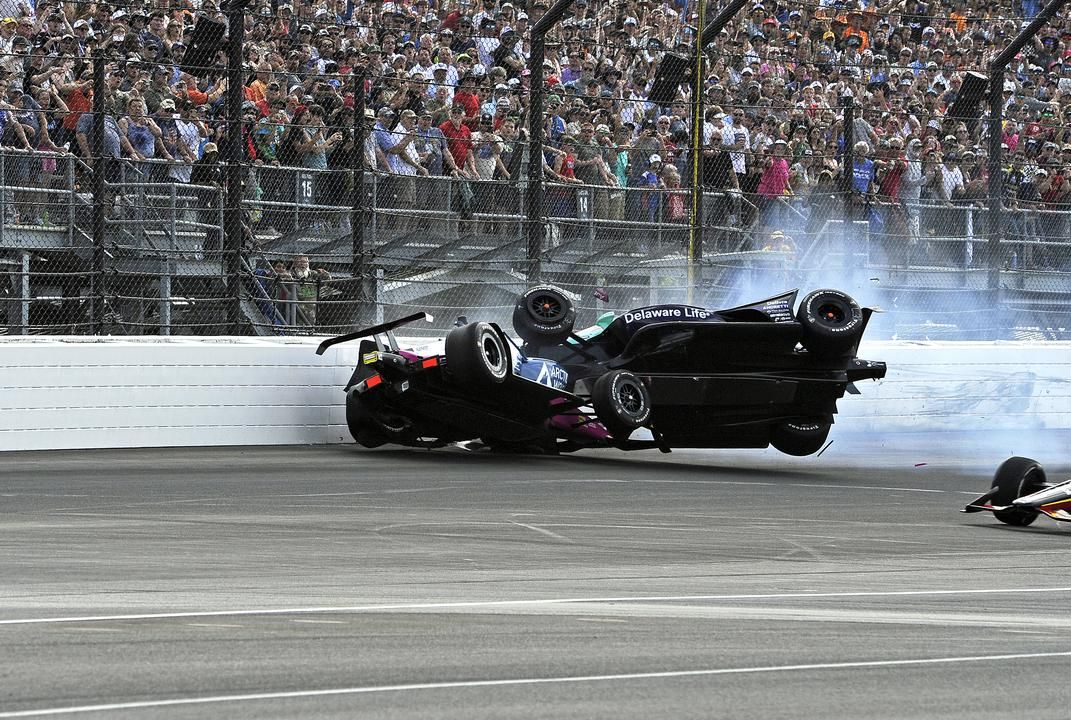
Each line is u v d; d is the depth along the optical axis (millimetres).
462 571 23922
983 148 62031
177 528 28219
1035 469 32250
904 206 59594
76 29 53344
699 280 54781
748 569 25172
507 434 43312
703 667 16906
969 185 61469
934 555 27500
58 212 47375
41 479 35812
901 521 32688
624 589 22578
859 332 45094
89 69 49531
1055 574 25484
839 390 45406
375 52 56969
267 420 46125
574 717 14398
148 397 44344
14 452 42250
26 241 46688
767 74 69500
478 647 17672
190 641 17594
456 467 40500
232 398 45562
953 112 63219
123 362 43938
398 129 52969
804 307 44938
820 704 15281
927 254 60094
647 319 44250
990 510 31891
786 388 44562
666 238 55875
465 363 40688
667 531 29781
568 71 65188
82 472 37438
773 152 60000
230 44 46812
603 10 68312
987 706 15469
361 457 42531
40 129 47469
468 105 55938
